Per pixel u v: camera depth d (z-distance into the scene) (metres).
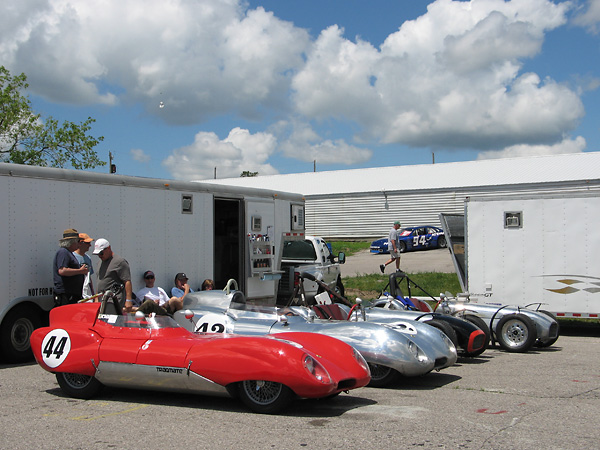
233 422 5.23
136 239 9.86
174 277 10.55
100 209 9.32
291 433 4.88
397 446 4.52
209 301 7.51
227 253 12.45
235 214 12.43
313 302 12.06
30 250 8.39
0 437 4.80
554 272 11.73
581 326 13.73
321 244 14.54
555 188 34.12
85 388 6.14
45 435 4.84
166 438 4.74
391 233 19.45
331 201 40.00
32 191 8.45
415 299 10.01
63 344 6.19
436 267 24.77
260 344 5.49
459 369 8.26
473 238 12.34
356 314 8.04
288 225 13.59
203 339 6.00
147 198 10.09
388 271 23.78
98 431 4.95
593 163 36.94
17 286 8.23
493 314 10.31
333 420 5.32
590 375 7.79
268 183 45.97
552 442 4.63
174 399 6.10
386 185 39.62
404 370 6.75
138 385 5.90
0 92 24.70
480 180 37.25
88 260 8.81
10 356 8.23
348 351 6.06
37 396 6.32
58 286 8.31
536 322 10.08
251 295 12.19
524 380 7.43
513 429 5.01
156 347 5.84
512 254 12.04
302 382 5.29
